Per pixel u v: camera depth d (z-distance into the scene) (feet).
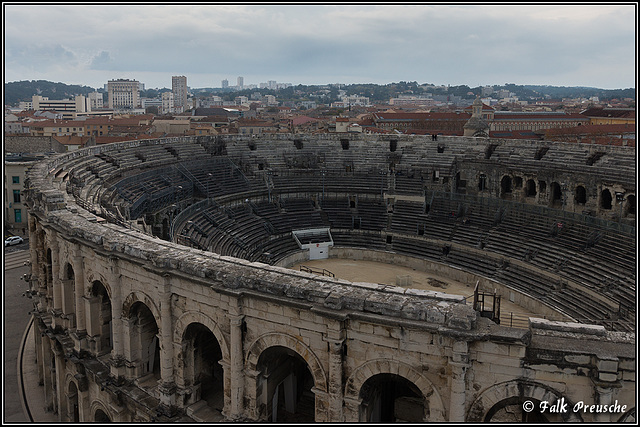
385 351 76.18
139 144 237.25
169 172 221.66
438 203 238.89
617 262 162.81
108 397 108.99
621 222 183.73
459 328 71.20
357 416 78.95
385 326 75.41
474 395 73.36
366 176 259.60
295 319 81.05
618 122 483.10
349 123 458.09
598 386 68.13
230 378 88.69
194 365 96.94
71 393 124.98
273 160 268.21
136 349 105.19
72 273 122.42
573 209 202.39
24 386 146.00
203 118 609.83
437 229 225.76
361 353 77.71
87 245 106.52
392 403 92.22
